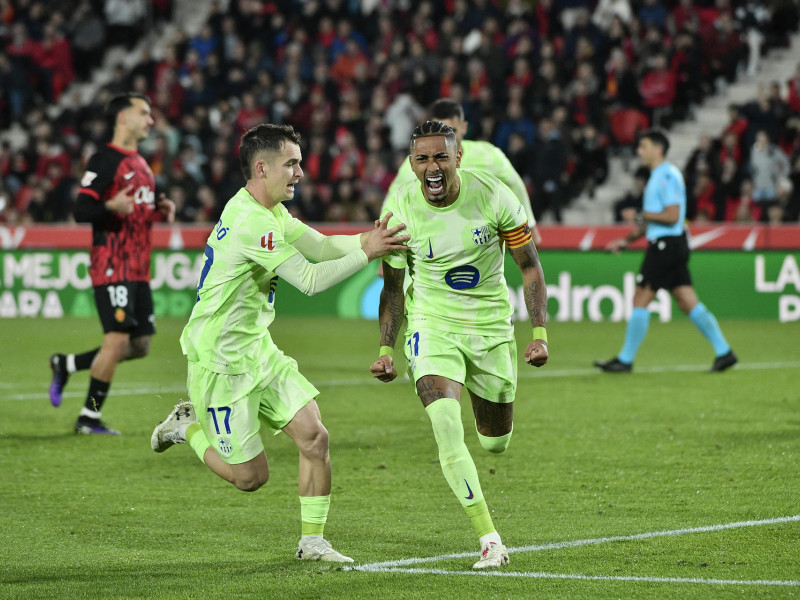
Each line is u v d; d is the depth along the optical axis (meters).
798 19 69.06
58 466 23.64
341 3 72.00
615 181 65.38
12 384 37.22
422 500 20.11
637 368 39.16
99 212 26.53
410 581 14.62
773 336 48.53
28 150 69.50
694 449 24.27
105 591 14.38
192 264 57.34
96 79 78.81
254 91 68.00
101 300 27.12
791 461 22.83
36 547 16.98
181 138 66.12
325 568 15.44
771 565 15.09
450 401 15.89
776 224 54.34
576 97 62.12
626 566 15.18
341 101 67.06
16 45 75.75
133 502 20.22
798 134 59.38
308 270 15.68
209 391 16.09
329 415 29.97
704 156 58.41
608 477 21.62
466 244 16.39
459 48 65.94
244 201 16.00
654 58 62.88
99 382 27.55
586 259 55.12
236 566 15.65
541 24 67.25
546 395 32.78
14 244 60.56
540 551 16.12
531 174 59.19
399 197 16.83
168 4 80.88
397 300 16.88
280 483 21.91
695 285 54.66
